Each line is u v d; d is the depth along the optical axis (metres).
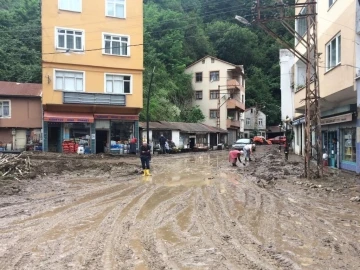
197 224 7.90
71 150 28.78
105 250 6.12
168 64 58.38
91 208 9.69
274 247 6.25
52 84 28.50
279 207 9.74
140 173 18.16
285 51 34.06
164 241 6.63
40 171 17.20
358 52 13.39
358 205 9.93
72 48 29.23
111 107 30.39
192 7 72.31
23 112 30.28
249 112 75.75
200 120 55.97
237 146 37.94
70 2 29.17
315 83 15.57
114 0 30.48
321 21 17.94
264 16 16.62
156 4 67.12
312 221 8.16
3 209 9.64
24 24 51.50
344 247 6.26
